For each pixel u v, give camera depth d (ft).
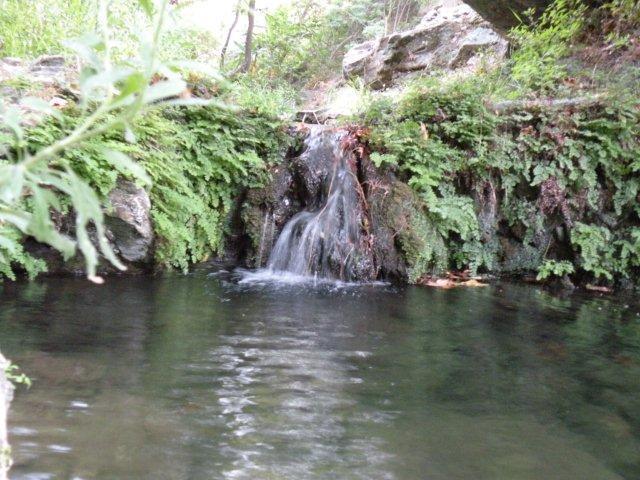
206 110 23.63
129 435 8.52
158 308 16.25
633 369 13.09
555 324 17.16
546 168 25.03
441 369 12.55
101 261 20.02
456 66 40.27
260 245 24.22
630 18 31.07
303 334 14.64
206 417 9.37
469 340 14.94
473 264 24.91
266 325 15.26
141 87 2.46
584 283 24.85
